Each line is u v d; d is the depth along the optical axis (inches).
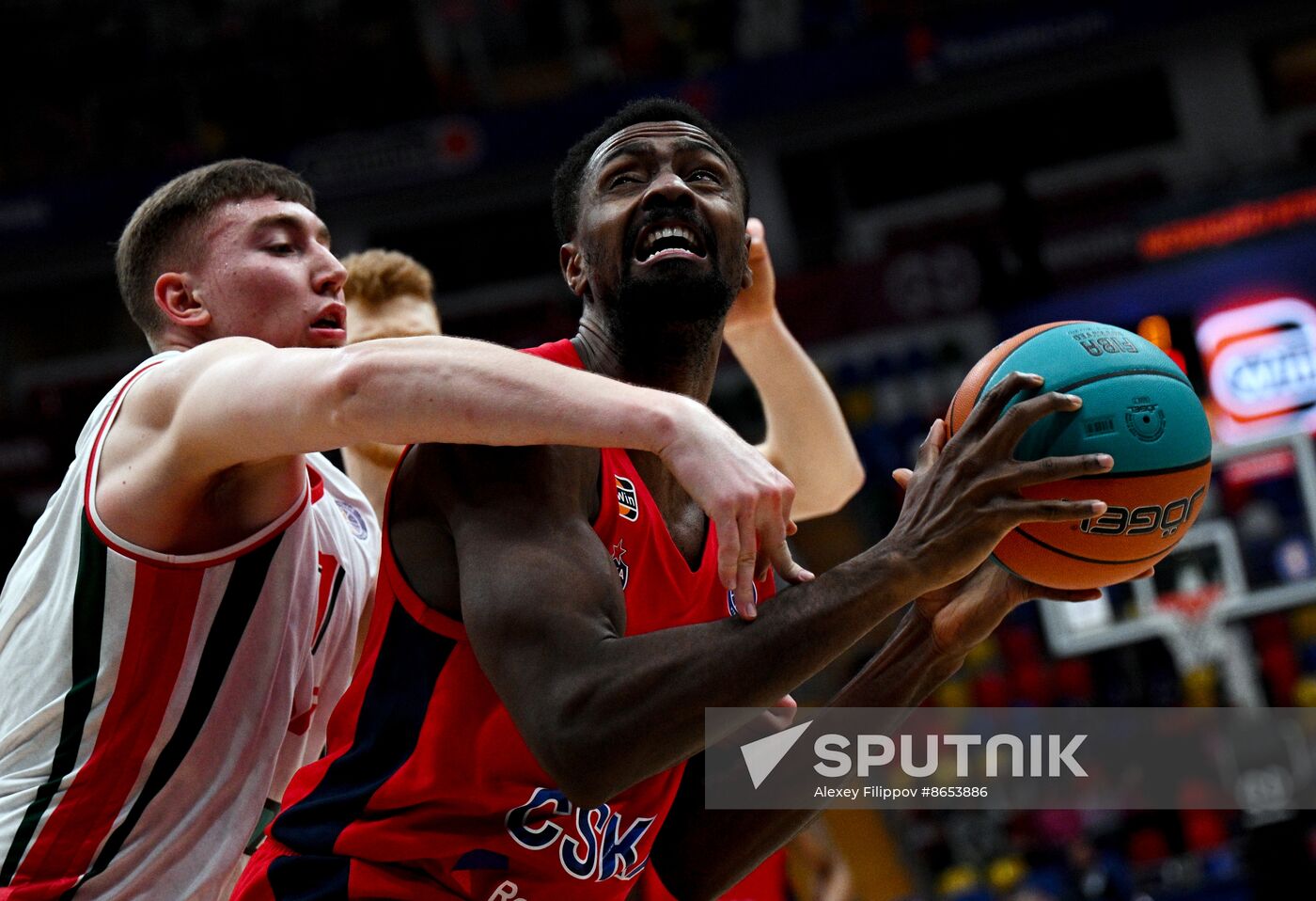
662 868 91.4
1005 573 82.4
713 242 82.9
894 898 362.0
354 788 76.6
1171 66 556.7
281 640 85.1
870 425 510.6
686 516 82.8
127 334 545.3
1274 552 363.3
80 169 526.3
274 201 94.0
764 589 86.7
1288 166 489.7
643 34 566.3
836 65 533.3
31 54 538.6
